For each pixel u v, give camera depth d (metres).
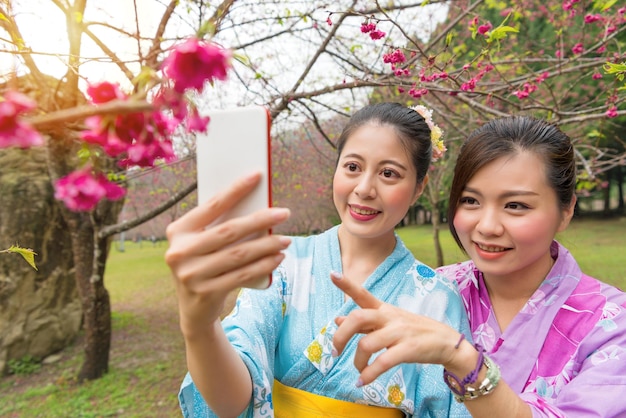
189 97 0.57
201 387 0.96
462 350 0.92
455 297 1.47
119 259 13.38
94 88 0.56
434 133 1.57
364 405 1.29
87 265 5.17
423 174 1.44
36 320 5.77
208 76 0.52
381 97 5.25
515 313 1.49
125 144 0.57
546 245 1.32
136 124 0.56
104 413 4.40
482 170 1.32
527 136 1.31
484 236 1.32
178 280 0.71
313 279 1.45
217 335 0.91
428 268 1.51
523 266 1.34
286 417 1.32
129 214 10.33
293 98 3.32
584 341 1.28
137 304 8.29
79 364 5.68
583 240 11.02
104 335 5.24
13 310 5.58
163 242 16.16
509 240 1.30
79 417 4.34
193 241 0.66
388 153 1.30
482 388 0.93
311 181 7.57
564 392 1.15
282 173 7.04
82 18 2.03
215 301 0.74
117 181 3.64
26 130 0.47
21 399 4.77
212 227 0.71
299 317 1.39
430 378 1.33
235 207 0.73
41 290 5.85
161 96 0.54
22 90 2.78
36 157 5.82
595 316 1.32
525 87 2.78
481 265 1.37
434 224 6.61
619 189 16.06
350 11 2.19
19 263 5.64
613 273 7.45
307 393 1.31
